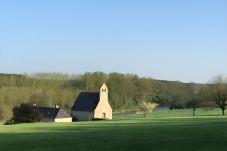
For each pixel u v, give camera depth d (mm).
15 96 155875
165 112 158000
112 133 37344
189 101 158125
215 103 143500
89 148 26125
